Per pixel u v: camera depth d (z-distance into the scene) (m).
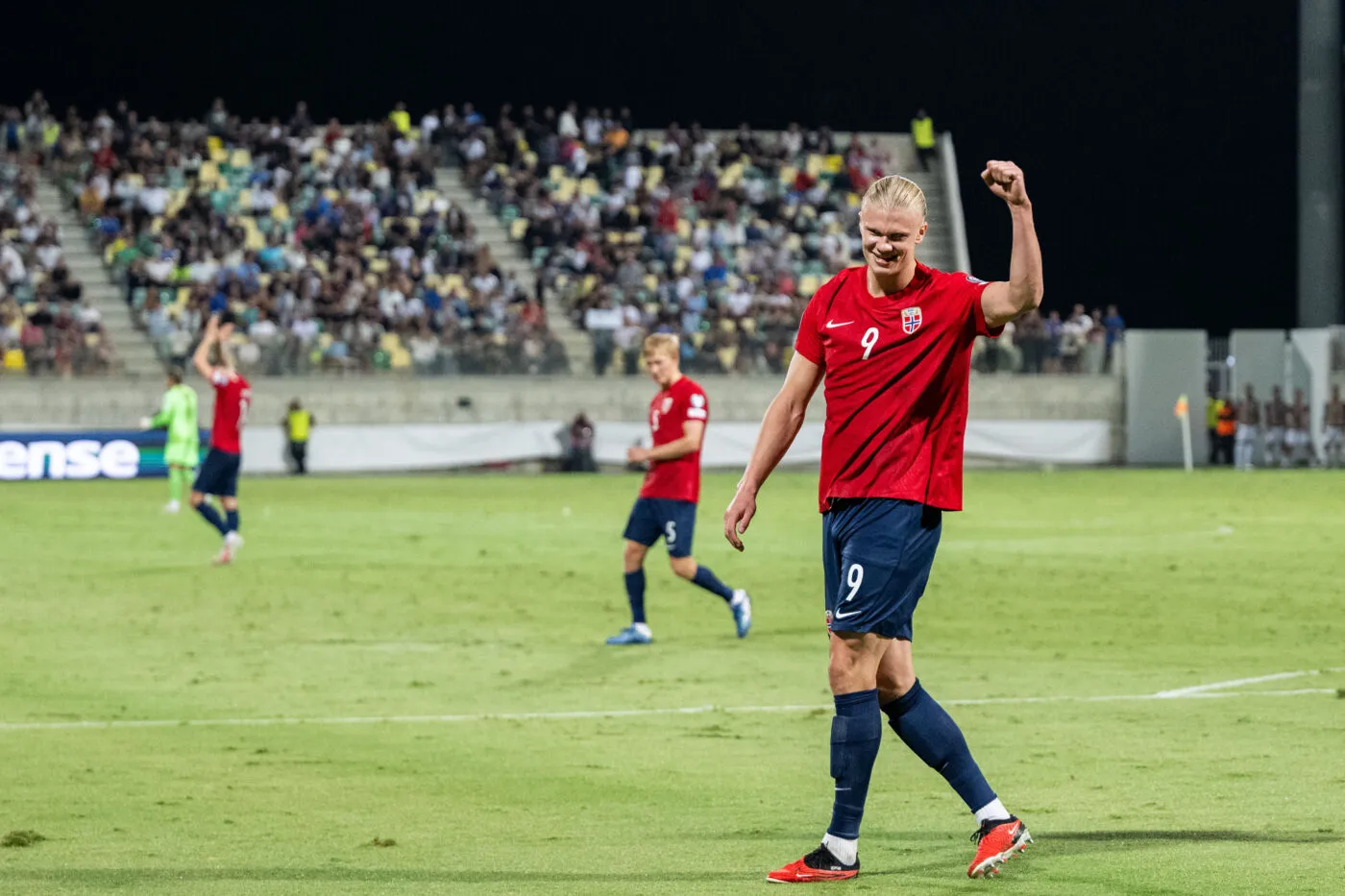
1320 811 12.88
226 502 37.03
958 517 52.06
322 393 79.00
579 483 71.25
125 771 15.34
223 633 26.12
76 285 77.50
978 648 24.30
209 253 83.12
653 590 32.59
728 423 84.00
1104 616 28.27
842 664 10.56
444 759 15.98
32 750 16.50
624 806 13.68
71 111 88.00
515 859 11.52
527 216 91.31
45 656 23.61
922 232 10.39
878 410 10.43
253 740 17.06
